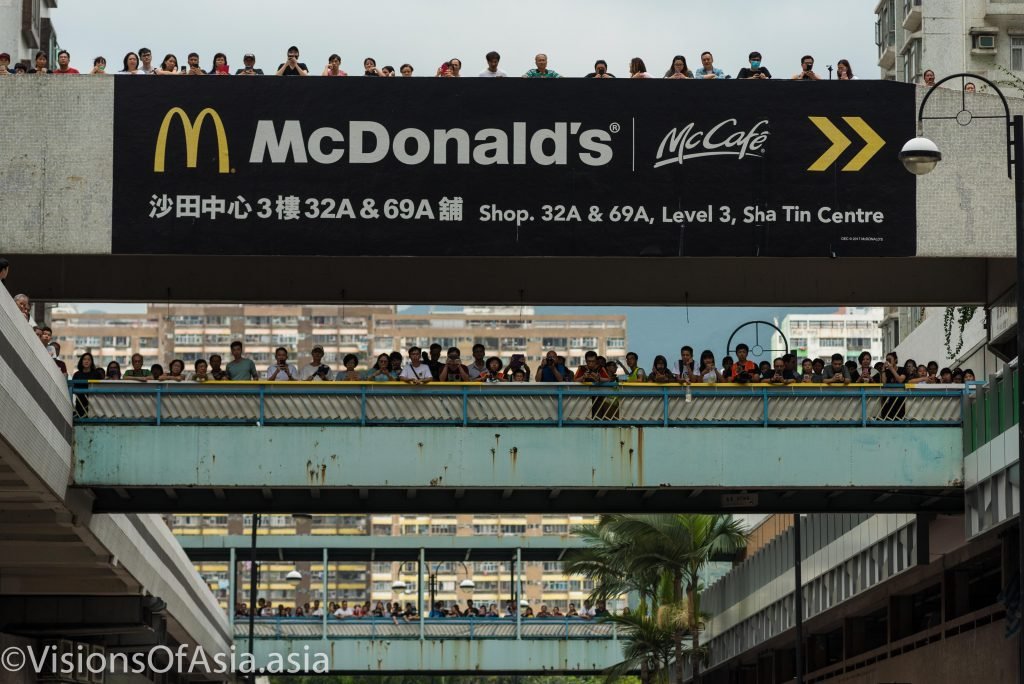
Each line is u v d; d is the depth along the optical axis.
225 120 32.38
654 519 57.94
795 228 32.62
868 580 46.44
